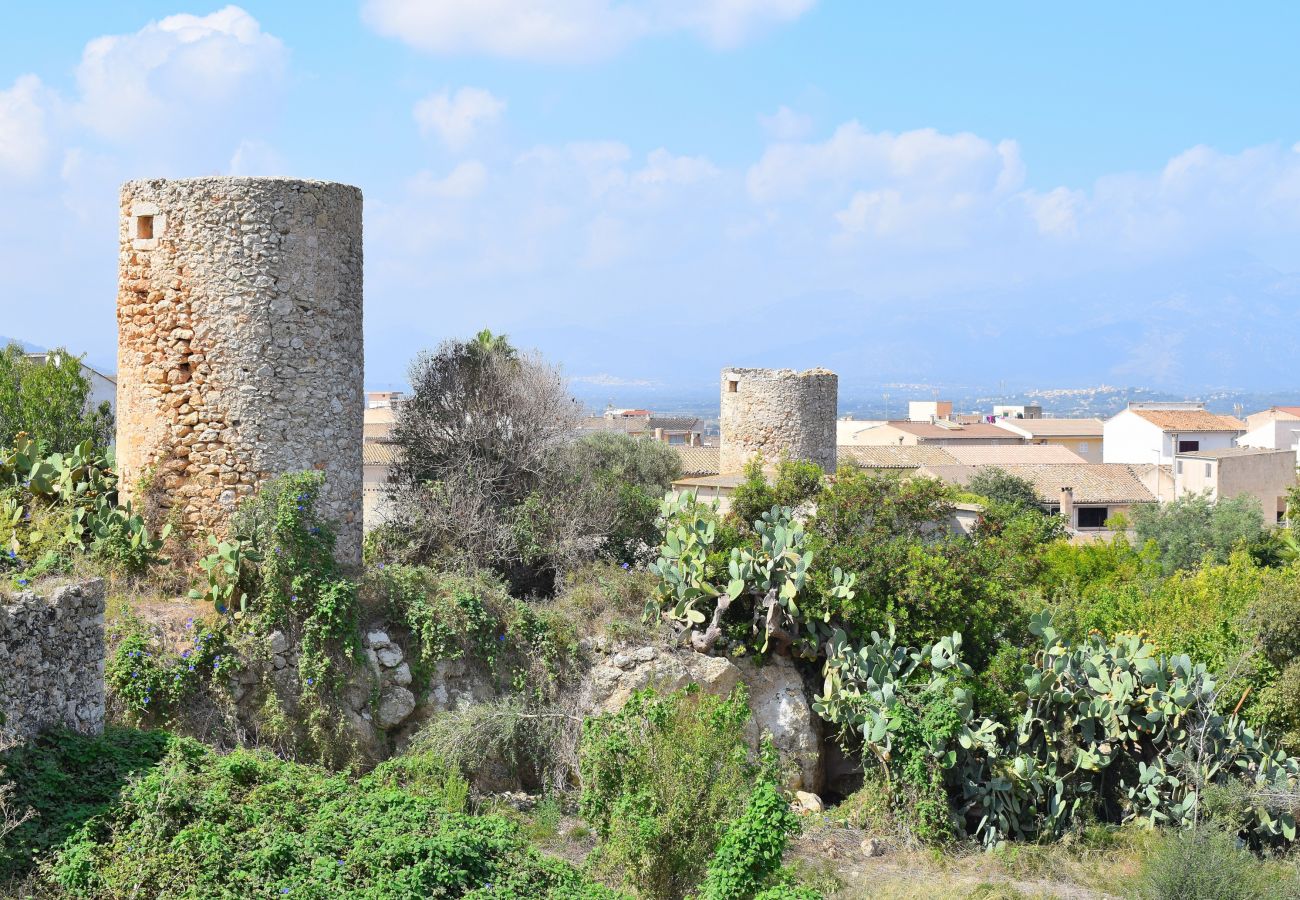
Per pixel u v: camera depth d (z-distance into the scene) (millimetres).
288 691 15477
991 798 17953
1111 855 17438
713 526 19531
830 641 19734
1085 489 59656
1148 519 49469
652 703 14039
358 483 17859
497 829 12305
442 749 15688
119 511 16703
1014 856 17078
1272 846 18094
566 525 23234
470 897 10836
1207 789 18125
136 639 14477
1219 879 15547
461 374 26078
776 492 23406
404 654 16750
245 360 16453
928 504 22359
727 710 14094
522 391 26328
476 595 17672
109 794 11070
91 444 18172
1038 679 18578
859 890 14984
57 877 9945
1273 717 20766
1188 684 19062
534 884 11594
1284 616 21234
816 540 20578
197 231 16438
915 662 19453
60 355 30609
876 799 18156
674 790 13070
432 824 12062
